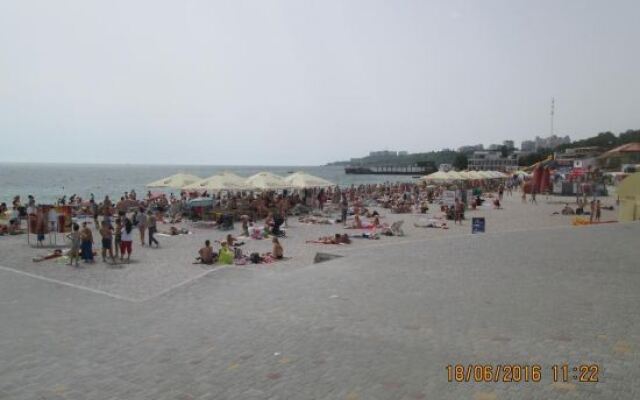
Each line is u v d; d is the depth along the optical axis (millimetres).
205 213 30031
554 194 56188
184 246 20781
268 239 22828
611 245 16328
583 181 63438
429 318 8297
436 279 11398
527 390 5445
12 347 7734
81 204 33594
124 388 6020
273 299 10109
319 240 21953
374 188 55156
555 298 9484
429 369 6145
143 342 7777
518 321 8008
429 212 37281
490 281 11094
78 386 6133
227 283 12164
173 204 31953
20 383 6281
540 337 7188
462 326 7812
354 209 34500
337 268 13031
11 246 20484
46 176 137000
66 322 9195
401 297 9781
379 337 7410
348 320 8328
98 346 7676
